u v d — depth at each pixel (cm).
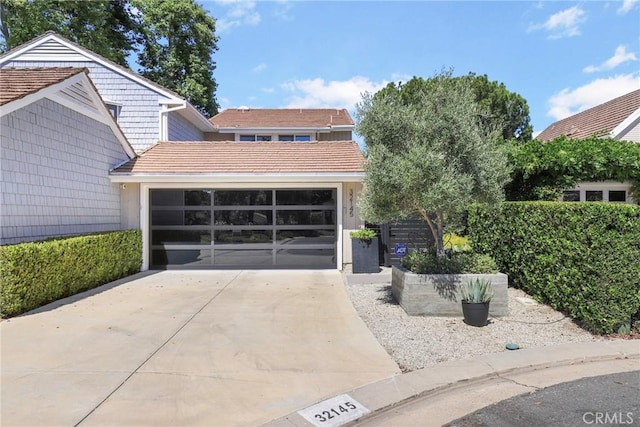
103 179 1038
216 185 1126
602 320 557
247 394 382
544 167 1096
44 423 325
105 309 698
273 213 1162
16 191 727
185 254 1161
